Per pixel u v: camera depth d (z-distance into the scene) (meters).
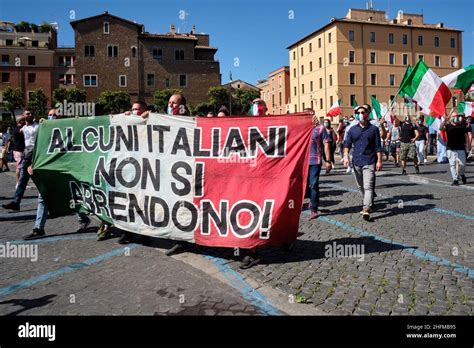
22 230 6.80
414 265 4.76
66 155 6.20
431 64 63.12
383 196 9.38
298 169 4.79
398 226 6.62
